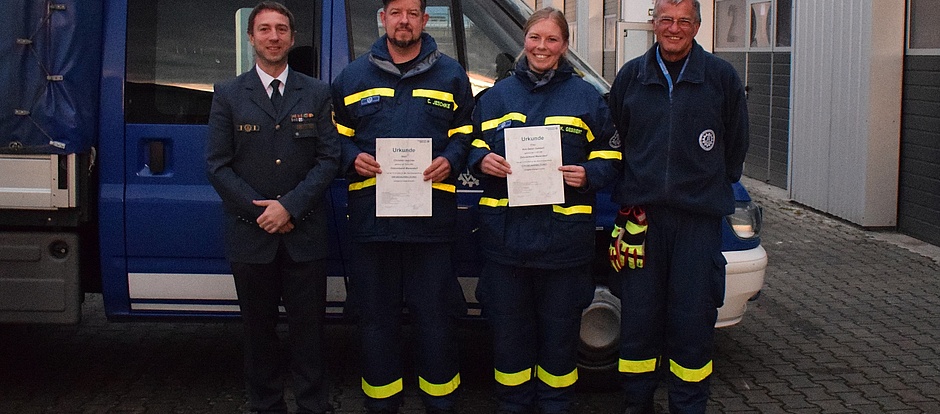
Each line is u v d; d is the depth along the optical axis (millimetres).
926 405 5344
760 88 12680
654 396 5523
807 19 10906
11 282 5152
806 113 10992
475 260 5301
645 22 13469
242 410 5262
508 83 4695
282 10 4512
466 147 4699
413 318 4812
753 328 6758
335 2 5230
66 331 6641
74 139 4945
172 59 5180
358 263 4746
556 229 4617
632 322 4828
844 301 7402
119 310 5363
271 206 4488
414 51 4629
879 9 9398
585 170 4570
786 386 5641
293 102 4551
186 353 6230
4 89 4859
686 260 4730
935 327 6758
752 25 12867
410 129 4590
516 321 4762
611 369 5434
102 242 5227
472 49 5273
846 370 5906
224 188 4508
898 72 9516
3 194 4961
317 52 5227
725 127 4789
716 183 4734
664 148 4664
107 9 5180
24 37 4852
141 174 5191
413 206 4602
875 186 9719
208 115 5188
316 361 4809
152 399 5414
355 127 4707
